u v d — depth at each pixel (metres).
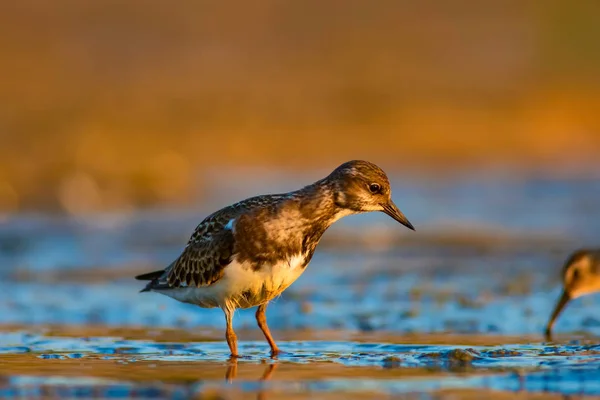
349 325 10.42
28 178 20.23
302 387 7.04
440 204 21.44
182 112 29.88
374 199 8.98
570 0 37.16
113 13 37.91
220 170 25.38
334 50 37.69
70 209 19.70
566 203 21.34
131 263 14.95
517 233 17.81
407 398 6.66
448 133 29.61
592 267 10.58
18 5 37.38
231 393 6.84
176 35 37.69
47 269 14.45
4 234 17.61
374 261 15.20
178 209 20.36
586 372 7.46
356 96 32.62
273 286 8.73
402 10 41.75
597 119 31.31
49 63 34.06
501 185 23.83
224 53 36.62
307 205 8.73
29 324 10.61
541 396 6.72
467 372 7.55
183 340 9.57
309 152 27.53
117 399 6.67
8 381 7.27
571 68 36.16
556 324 10.38
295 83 34.00
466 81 34.78
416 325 10.37
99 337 9.75
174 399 6.64
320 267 14.64
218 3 39.75
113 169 21.09
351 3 41.53
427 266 14.63
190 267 9.01
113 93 31.48
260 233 8.58
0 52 34.50
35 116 27.61
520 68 36.22
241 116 30.06
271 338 8.93
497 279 13.41
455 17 40.84
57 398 6.71
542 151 28.31
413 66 36.31
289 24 39.47
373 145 28.47
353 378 7.37
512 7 41.06
